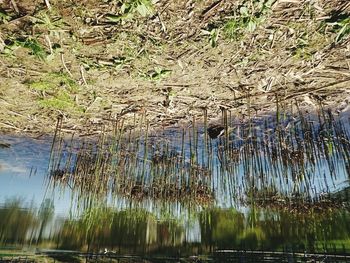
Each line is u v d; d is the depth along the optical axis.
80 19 3.10
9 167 8.84
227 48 3.67
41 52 3.48
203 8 3.11
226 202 6.16
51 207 7.63
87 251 14.15
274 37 3.50
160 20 3.20
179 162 7.12
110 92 4.64
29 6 2.89
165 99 4.93
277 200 6.15
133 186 7.11
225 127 5.36
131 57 3.73
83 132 6.42
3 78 4.15
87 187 6.87
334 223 9.19
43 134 6.61
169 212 7.29
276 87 4.64
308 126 5.58
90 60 3.75
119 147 6.40
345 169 5.45
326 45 3.64
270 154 5.88
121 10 3.00
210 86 4.54
